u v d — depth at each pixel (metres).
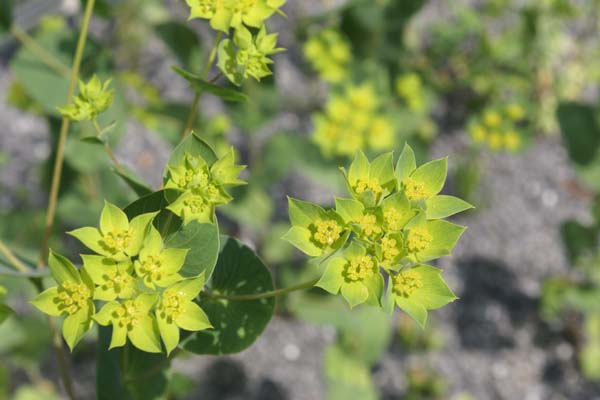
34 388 0.64
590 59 0.90
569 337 0.76
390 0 0.69
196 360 0.70
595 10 0.92
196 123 0.62
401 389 0.72
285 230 0.69
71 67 0.45
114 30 0.85
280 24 0.90
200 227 0.32
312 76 0.87
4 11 0.43
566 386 0.74
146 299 0.30
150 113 0.62
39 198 0.75
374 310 0.65
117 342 0.30
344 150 0.59
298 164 0.65
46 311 0.31
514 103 0.75
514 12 0.91
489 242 0.81
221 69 0.33
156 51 0.87
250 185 0.65
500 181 0.84
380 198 0.31
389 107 0.70
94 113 0.34
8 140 0.80
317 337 0.74
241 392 0.69
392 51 0.72
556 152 0.87
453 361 0.74
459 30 0.85
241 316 0.34
